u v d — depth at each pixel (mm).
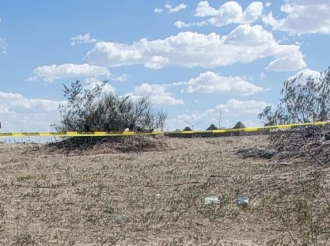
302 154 14602
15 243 8828
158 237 9250
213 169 14320
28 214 10719
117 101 21016
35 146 19781
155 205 11273
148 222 10133
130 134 19062
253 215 10281
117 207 11172
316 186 10023
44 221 10258
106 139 19531
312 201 10500
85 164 15984
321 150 14375
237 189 12078
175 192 12266
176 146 19453
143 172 14461
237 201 11156
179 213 10656
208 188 12430
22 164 16141
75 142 19594
